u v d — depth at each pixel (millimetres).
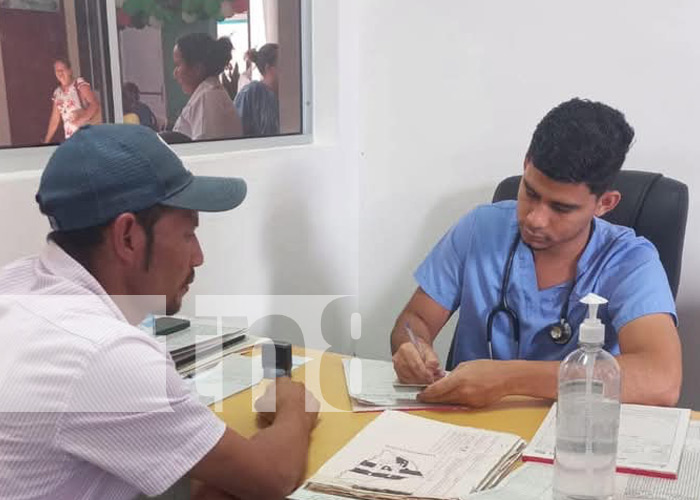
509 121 2238
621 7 2023
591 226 1548
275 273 2156
